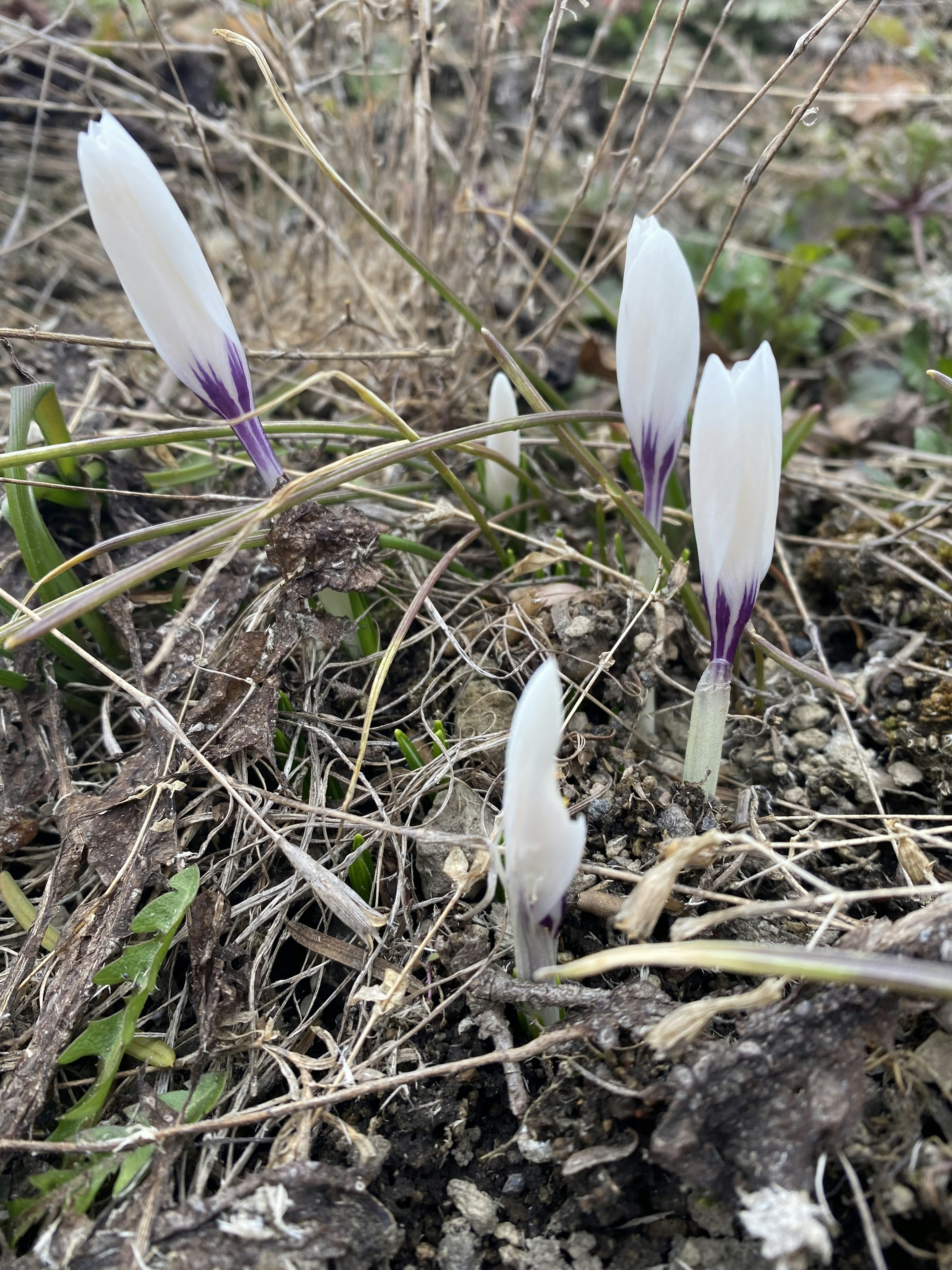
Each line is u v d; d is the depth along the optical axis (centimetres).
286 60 24
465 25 33
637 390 15
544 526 21
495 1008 13
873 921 14
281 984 14
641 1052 11
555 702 10
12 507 16
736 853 14
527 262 24
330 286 26
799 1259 10
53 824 17
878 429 24
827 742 17
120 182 12
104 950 13
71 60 29
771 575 21
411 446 14
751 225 31
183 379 14
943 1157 11
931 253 30
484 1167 12
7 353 21
